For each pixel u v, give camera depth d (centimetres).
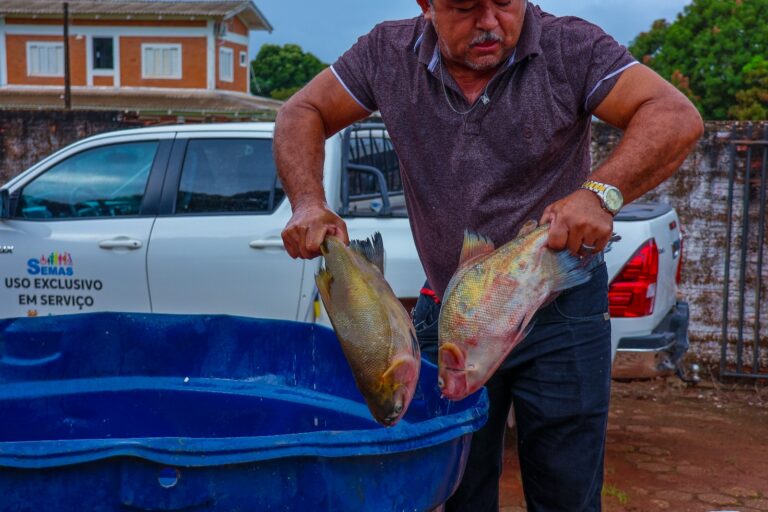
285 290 488
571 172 237
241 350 269
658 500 441
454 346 182
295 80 5259
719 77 1848
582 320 242
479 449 261
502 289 183
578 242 188
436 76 226
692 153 673
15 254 531
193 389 262
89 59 3700
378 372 173
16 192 550
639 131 204
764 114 1739
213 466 160
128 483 159
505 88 223
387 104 237
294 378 265
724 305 671
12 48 3712
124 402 261
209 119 2222
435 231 240
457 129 228
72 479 158
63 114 919
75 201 543
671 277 490
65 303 525
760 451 525
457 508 268
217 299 500
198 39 3666
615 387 681
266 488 164
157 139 532
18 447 156
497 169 227
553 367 243
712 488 459
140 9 3650
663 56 2016
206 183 517
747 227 659
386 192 488
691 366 678
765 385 674
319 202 216
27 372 260
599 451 250
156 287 509
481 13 209
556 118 222
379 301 178
